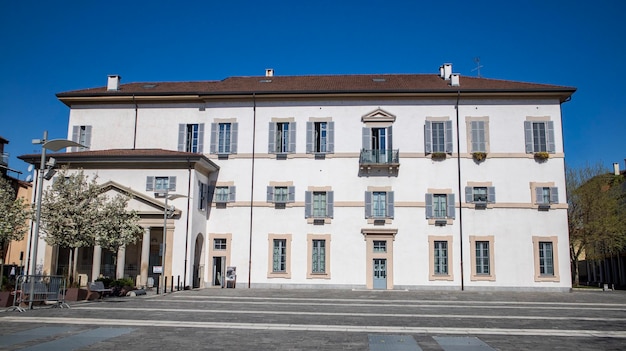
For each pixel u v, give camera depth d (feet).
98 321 51.47
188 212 109.50
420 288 114.52
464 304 79.51
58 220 90.58
